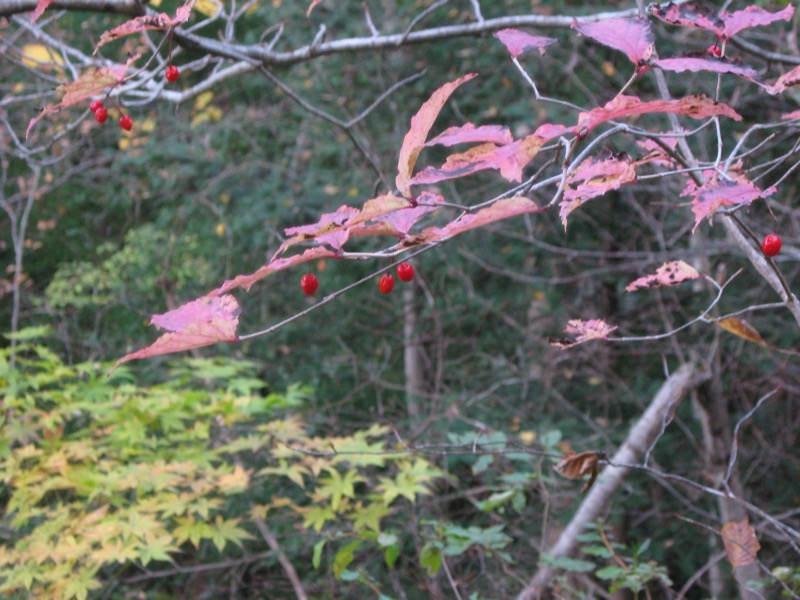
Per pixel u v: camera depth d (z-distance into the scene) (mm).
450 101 7188
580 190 1266
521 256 7039
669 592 3424
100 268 7504
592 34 1253
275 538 4703
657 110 1109
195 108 8008
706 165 1519
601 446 6254
